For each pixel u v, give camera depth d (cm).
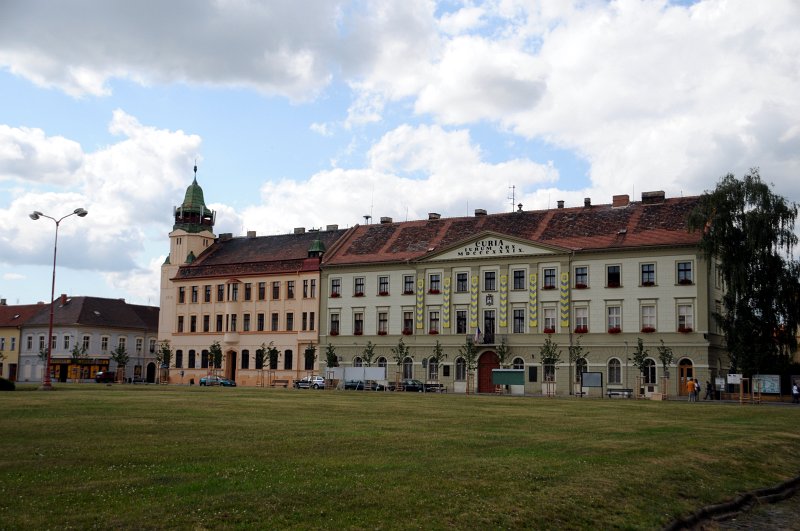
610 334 8588
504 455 2583
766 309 7581
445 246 9619
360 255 10388
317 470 2145
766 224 7519
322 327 10438
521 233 9481
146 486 1864
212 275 11594
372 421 3612
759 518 2436
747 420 4444
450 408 4741
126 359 12100
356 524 1691
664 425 3916
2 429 2808
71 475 1964
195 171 12619
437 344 9412
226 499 1766
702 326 8156
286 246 11450
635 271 8544
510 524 1861
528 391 8969
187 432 2895
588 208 9462
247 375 11144
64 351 13225
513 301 9175
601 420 4106
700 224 7862
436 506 1877
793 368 8000
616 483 2317
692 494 2444
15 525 1522
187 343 11769
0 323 13912
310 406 4544
